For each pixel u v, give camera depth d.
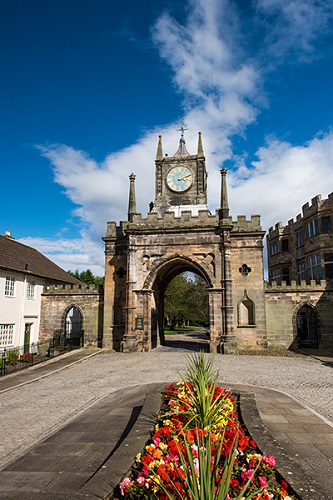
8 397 14.70
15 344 28.70
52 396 14.47
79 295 32.91
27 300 30.86
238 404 10.20
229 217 28.91
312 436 8.95
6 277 28.08
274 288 29.77
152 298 30.62
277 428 9.55
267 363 21.77
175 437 6.57
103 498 5.13
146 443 7.34
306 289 29.45
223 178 29.70
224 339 26.91
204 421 7.58
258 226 29.25
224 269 27.97
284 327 29.20
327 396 13.38
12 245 34.97
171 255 29.16
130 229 29.36
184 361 22.77
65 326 32.78
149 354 26.80
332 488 6.26
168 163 34.75
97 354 27.58
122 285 31.14
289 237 46.03
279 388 14.76
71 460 7.62
